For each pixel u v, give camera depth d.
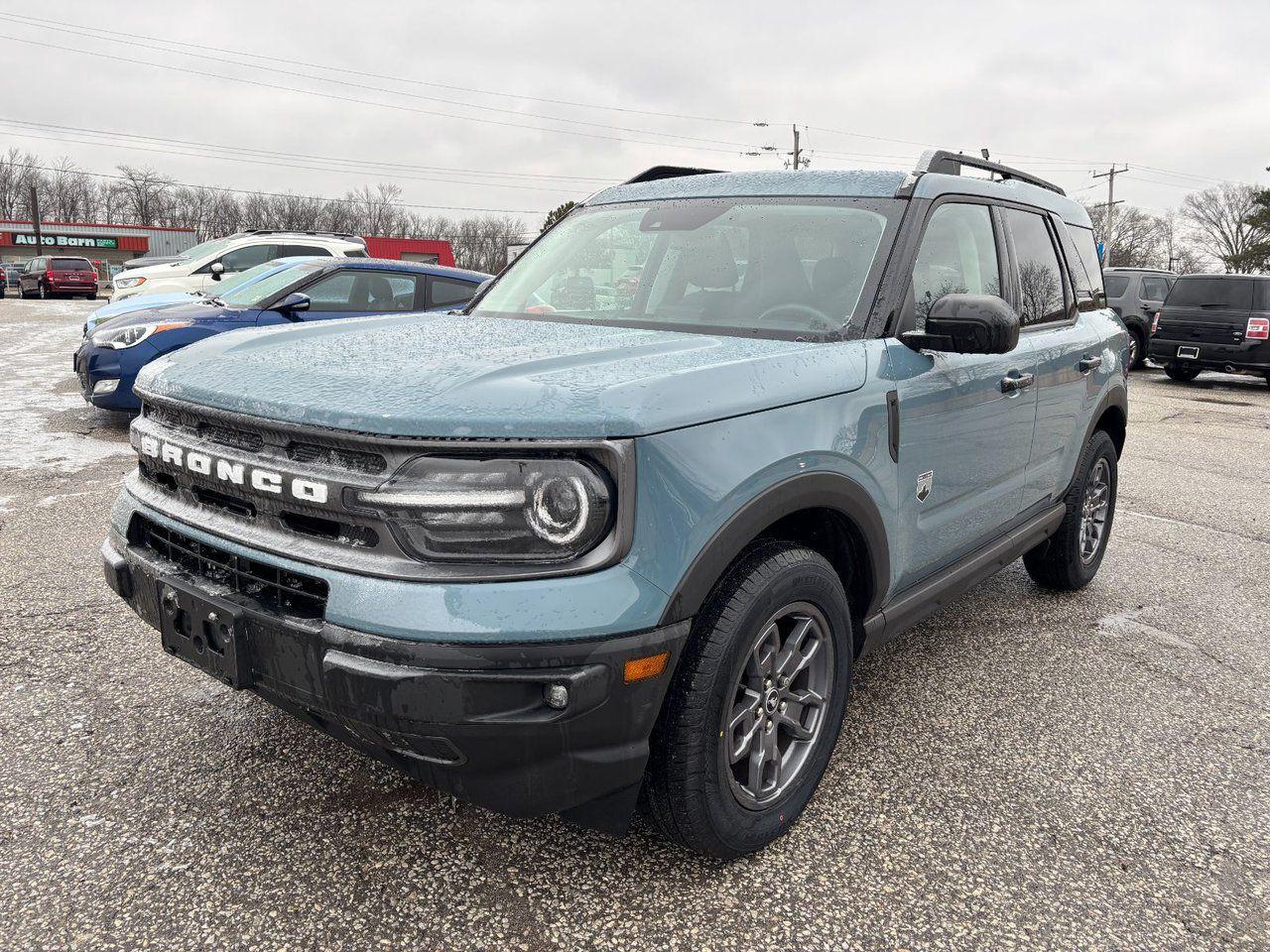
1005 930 2.07
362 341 2.49
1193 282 14.36
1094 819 2.53
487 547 1.77
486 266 87.69
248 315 7.52
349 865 2.20
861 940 2.02
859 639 2.63
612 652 1.78
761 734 2.26
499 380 1.92
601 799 1.96
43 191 95.44
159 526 2.29
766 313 2.72
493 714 1.74
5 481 5.78
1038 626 4.02
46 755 2.65
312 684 1.87
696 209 3.20
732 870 2.25
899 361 2.59
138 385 2.50
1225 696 3.35
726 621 2.03
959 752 2.88
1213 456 8.30
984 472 3.13
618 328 2.77
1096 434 4.29
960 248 3.07
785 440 2.13
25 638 3.45
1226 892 2.24
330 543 1.89
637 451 1.81
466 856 2.25
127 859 2.20
